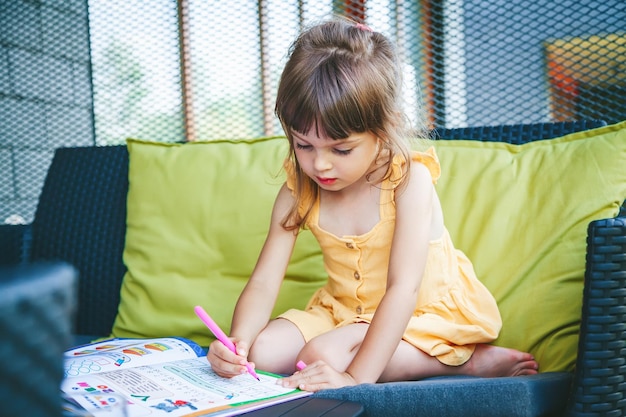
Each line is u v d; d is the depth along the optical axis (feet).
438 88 6.57
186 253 5.33
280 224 4.50
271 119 7.23
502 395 3.00
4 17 7.54
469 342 4.21
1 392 1.20
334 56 3.83
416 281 4.00
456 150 5.13
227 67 7.32
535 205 4.57
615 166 4.44
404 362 3.97
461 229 4.78
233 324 4.11
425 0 6.56
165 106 7.50
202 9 7.33
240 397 3.03
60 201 6.05
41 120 7.68
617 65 5.81
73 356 3.92
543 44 6.12
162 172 5.63
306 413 2.83
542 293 4.27
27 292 1.22
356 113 3.70
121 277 5.70
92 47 7.61
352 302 4.55
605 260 3.34
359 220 4.45
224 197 5.38
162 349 4.06
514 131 5.25
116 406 2.22
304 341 4.12
